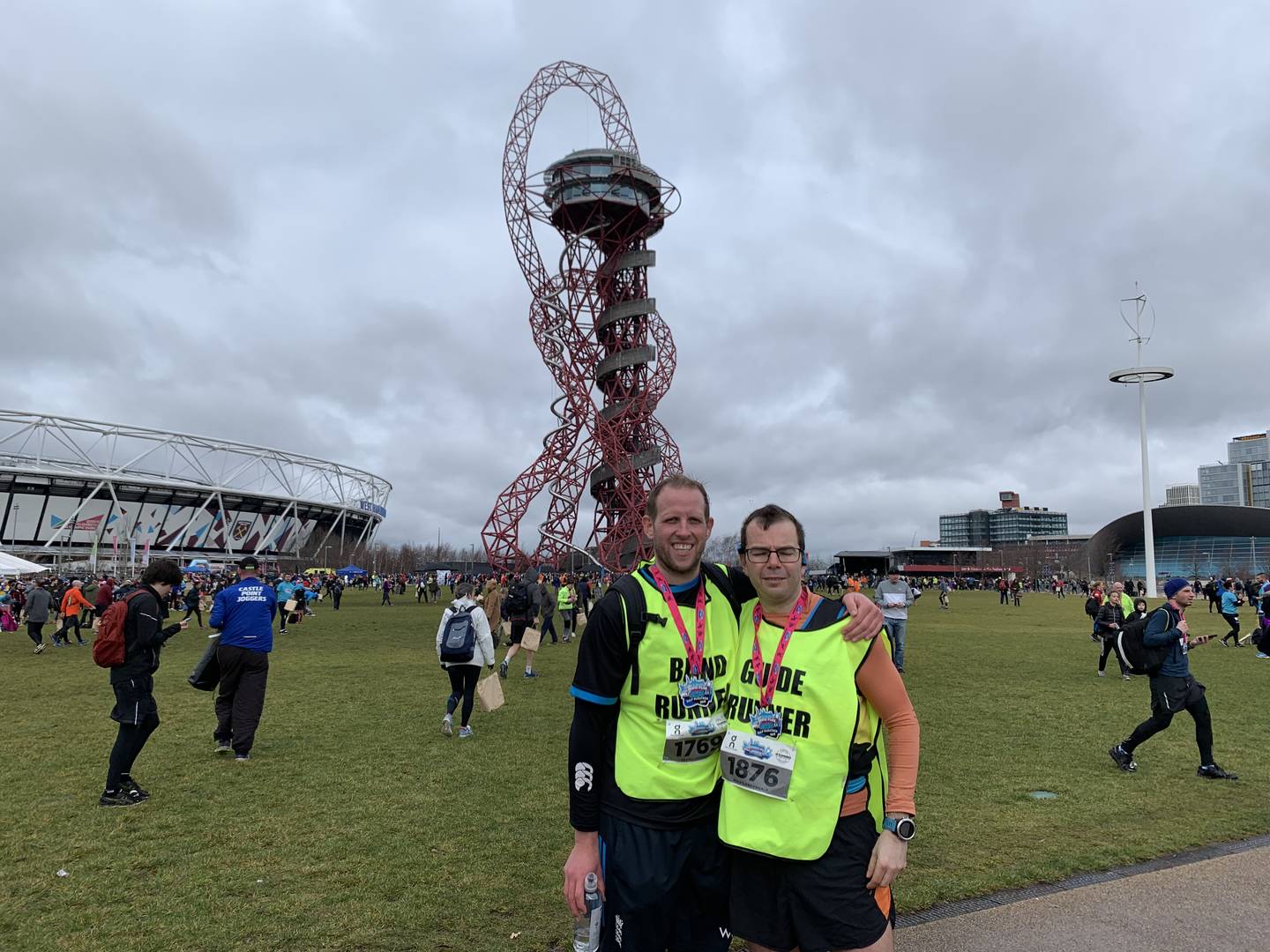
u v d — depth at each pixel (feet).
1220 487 619.26
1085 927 15.15
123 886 17.84
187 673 55.11
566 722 37.68
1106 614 52.90
